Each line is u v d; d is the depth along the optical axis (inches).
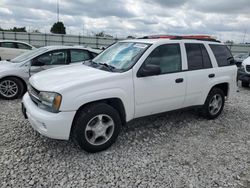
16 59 284.0
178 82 170.4
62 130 128.4
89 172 123.8
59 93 126.6
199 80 183.8
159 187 114.3
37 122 131.9
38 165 127.9
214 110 206.5
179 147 154.7
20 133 165.0
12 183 112.5
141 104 155.5
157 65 159.8
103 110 139.6
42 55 269.3
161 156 142.3
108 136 146.5
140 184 115.8
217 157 144.3
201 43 190.9
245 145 162.1
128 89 146.9
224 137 173.8
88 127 137.3
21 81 259.6
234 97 304.7
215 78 195.3
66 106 127.2
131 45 172.7
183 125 192.1
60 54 279.1
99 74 144.2
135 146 153.3
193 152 148.9
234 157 145.2
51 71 162.7
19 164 128.0
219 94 205.9
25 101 151.1
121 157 139.3
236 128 192.2
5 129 171.2
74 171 124.1
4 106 229.5
